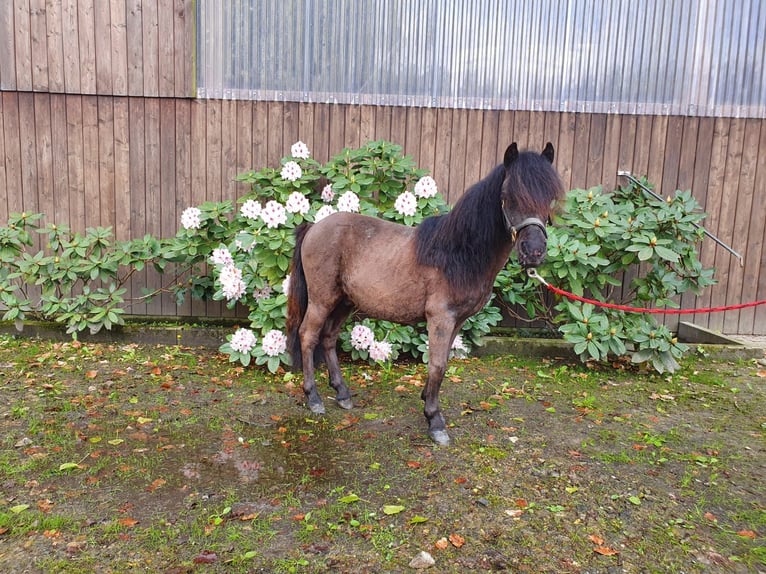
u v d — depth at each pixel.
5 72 4.81
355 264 3.12
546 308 4.70
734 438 3.15
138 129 4.93
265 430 3.11
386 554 2.03
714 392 3.90
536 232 2.41
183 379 3.91
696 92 4.85
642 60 4.83
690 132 4.89
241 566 1.95
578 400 3.67
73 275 4.54
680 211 4.25
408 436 3.05
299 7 4.80
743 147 4.89
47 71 4.82
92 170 4.97
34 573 1.89
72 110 4.89
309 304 3.35
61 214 5.02
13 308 4.52
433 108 4.91
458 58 4.86
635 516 2.32
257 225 4.13
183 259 4.72
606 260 4.12
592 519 2.28
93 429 3.04
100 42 4.80
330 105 4.92
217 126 4.93
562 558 2.04
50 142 4.93
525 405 3.57
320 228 3.25
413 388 3.84
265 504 2.35
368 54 4.87
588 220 4.26
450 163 4.96
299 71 4.88
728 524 2.29
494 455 2.82
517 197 2.43
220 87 4.89
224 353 4.54
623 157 4.92
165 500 2.36
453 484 2.53
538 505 2.37
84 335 4.73
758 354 4.56
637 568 1.99
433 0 4.79
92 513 2.24
